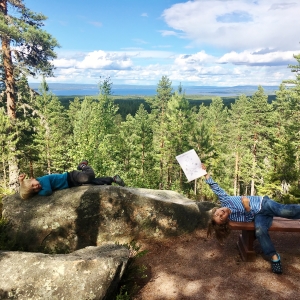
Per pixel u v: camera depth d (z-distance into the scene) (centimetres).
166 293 362
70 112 5944
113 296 349
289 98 3769
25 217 488
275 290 355
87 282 318
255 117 3794
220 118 5797
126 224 510
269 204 401
